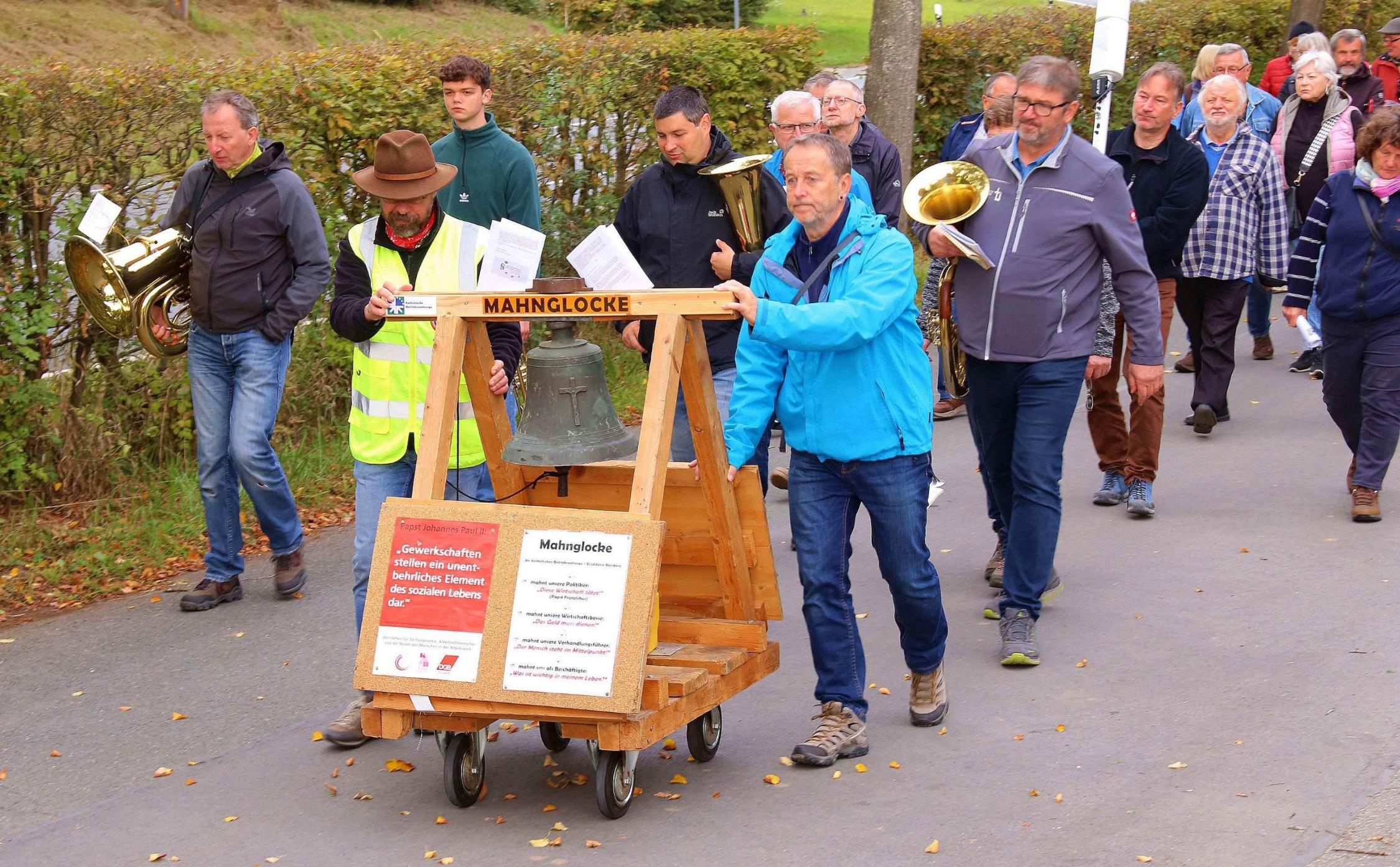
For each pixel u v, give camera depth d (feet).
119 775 15.55
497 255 15.06
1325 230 23.91
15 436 23.63
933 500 25.05
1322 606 19.40
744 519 15.14
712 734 15.48
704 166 19.58
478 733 14.42
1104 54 26.68
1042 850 13.08
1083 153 17.37
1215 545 22.26
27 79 22.76
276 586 21.48
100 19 87.81
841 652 15.42
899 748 15.55
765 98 37.40
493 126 21.39
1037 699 16.79
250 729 16.76
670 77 35.27
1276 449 27.76
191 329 20.71
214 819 14.39
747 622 15.30
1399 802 13.73
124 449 25.02
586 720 13.00
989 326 17.52
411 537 13.47
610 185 34.53
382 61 27.96
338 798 14.82
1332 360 23.43
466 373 14.96
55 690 18.04
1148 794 14.16
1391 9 72.13
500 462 15.38
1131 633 18.80
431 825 14.06
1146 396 17.78
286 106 26.40
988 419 18.28
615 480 15.15
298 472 26.58
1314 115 33.83
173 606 21.18
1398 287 22.40
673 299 13.37
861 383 14.65
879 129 43.45
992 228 17.52
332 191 27.50
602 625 12.89
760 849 13.28
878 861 12.99
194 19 92.58
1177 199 23.36
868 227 14.40
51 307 23.36
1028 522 17.70
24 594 21.48
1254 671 17.29
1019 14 50.44
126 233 24.39
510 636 13.09
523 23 116.98
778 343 13.82
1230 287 28.12
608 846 13.42
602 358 14.11
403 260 16.39
